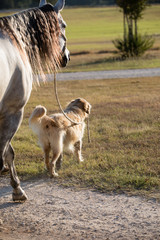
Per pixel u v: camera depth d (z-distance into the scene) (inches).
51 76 962.7
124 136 386.0
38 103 628.1
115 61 1232.8
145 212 211.8
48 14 220.2
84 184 258.2
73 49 1680.6
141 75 935.0
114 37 2247.8
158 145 346.0
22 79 196.9
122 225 197.5
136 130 402.0
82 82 873.5
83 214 213.0
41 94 729.6
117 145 353.4
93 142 368.8
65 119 286.8
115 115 493.0
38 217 211.8
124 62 1204.5
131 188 244.8
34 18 213.3
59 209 221.0
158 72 968.9
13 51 193.0
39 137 280.5
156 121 442.3
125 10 1326.3
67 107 318.3
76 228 196.1
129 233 188.2
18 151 347.3
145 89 729.6
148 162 295.1
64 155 333.4
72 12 5196.9
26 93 203.0
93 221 203.8
